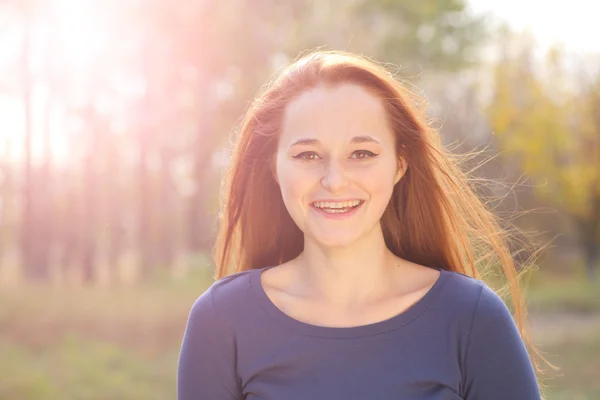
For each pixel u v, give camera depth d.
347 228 1.70
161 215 16.72
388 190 1.74
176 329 10.71
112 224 16.00
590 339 10.63
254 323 1.76
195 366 1.81
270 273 1.85
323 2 16.67
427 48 19.44
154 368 9.04
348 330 1.67
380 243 1.77
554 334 11.31
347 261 1.73
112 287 13.83
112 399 7.87
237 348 1.77
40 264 15.26
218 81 15.92
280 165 1.77
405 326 1.67
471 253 2.01
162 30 15.15
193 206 16.95
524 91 20.50
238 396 1.79
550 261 21.39
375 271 1.75
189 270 15.75
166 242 16.75
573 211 21.20
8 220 16.62
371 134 1.72
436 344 1.66
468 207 1.99
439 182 1.94
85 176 15.91
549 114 20.36
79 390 7.98
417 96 1.90
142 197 16.48
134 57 15.37
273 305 1.76
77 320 10.68
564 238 22.09
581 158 21.19
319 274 1.76
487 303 1.68
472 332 1.66
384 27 18.25
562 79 21.05
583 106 21.20
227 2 15.29
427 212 1.95
